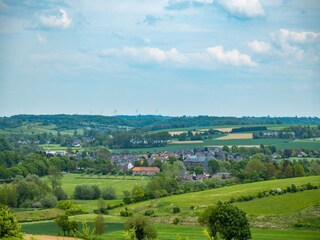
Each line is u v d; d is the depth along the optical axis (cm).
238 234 13112
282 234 14850
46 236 14025
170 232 15550
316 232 15225
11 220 10969
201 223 13525
